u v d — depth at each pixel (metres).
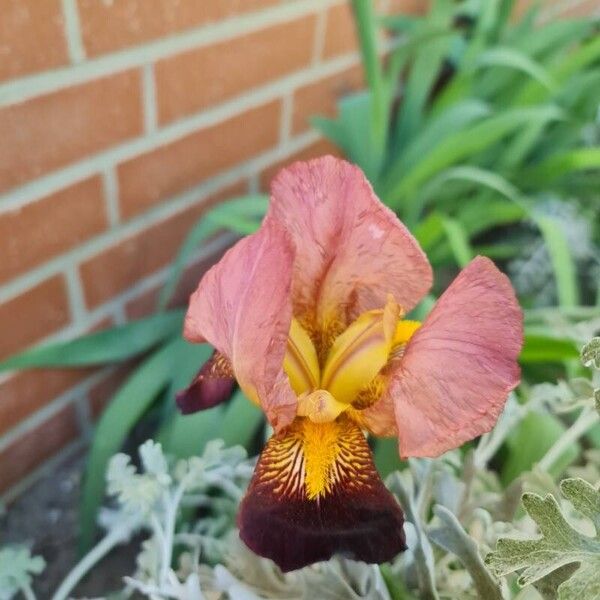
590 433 0.59
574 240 0.96
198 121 0.77
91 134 0.67
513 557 0.35
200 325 0.35
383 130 0.87
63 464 0.83
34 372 0.74
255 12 0.77
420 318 0.67
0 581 0.46
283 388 0.32
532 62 0.95
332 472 0.35
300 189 0.36
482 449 0.53
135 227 0.77
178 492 0.47
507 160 0.96
